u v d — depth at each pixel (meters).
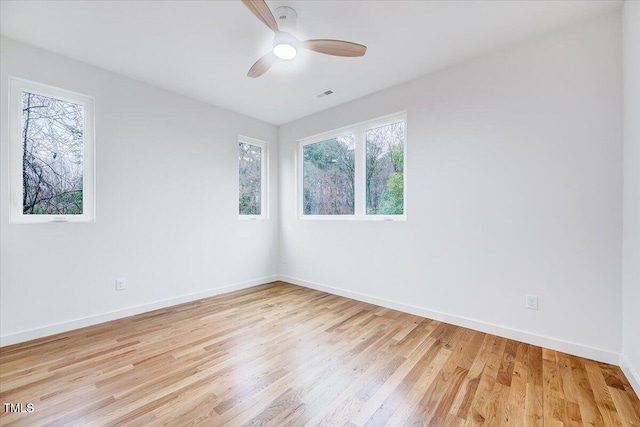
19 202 2.29
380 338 2.33
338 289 3.58
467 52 2.40
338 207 3.70
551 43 2.13
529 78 2.22
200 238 3.41
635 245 1.68
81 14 1.93
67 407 1.49
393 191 3.17
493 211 2.39
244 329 2.51
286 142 4.27
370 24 2.05
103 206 2.66
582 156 2.02
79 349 2.12
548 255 2.15
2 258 2.16
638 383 1.61
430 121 2.75
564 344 2.08
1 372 1.80
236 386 1.68
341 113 3.53
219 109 3.61
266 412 1.46
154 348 2.14
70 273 2.47
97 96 2.63
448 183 2.64
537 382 1.72
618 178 1.89
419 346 2.19
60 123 2.50
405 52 2.40
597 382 1.71
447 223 2.65
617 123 1.89
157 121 3.04
